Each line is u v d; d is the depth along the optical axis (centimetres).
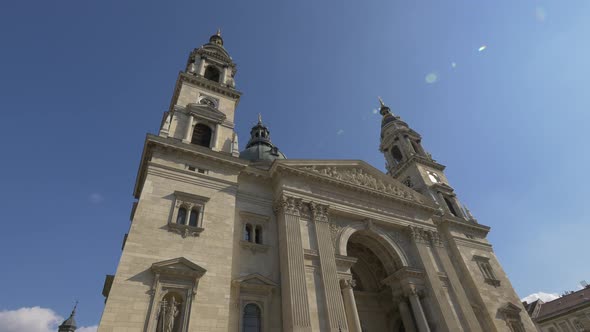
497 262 5159
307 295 2772
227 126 4116
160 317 2281
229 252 2827
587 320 7275
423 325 3334
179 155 3272
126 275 2322
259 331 2641
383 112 7938
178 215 2877
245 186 3531
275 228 3350
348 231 3672
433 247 4203
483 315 4259
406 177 6300
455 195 5959
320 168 4031
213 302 2480
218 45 5675
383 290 4153
